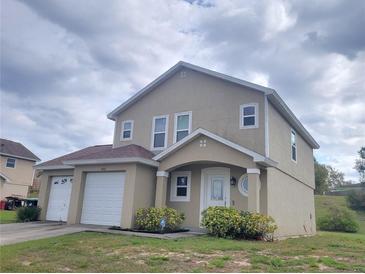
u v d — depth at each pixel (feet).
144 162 43.09
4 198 104.53
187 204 46.44
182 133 49.47
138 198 42.65
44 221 53.93
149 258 22.63
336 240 44.21
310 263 21.99
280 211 45.14
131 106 56.44
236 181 43.83
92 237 32.96
